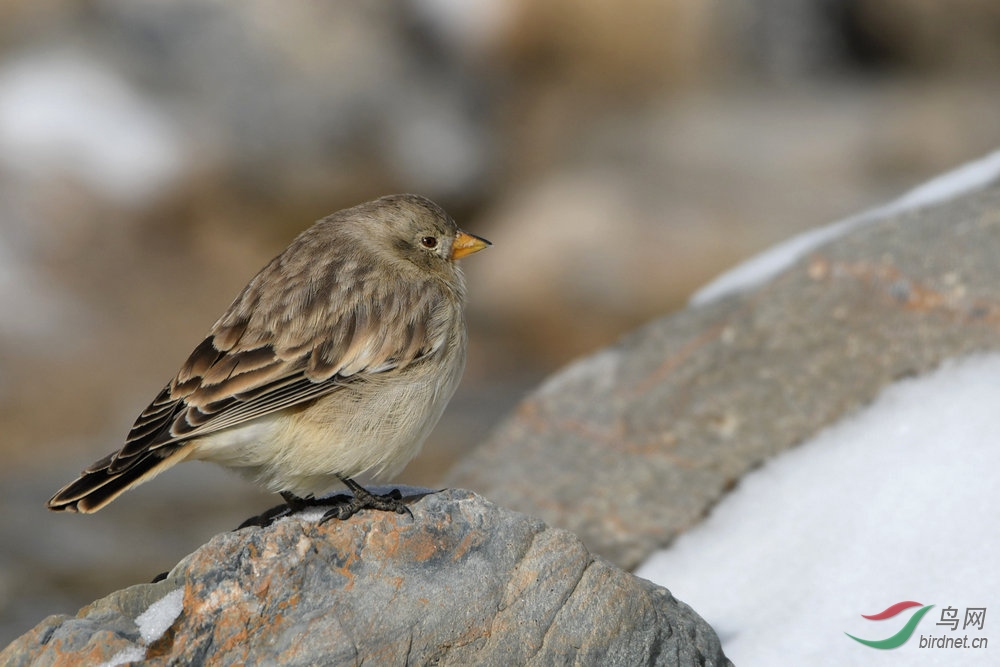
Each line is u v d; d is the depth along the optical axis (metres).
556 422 11.56
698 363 11.33
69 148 27.69
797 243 12.28
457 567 7.23
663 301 26.14
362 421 8.09
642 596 7.29
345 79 29.61
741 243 26.59
